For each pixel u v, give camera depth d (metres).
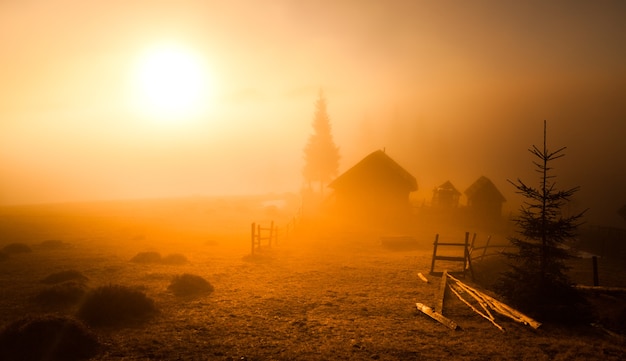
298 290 14.98
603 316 12.42
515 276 13.12
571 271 20.53
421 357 8.91
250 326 10.81
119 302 11.23
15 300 12.61
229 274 17.53
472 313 12.40
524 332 10.73
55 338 8.58
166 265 19.28
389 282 16.48
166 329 10.37
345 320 11.52
